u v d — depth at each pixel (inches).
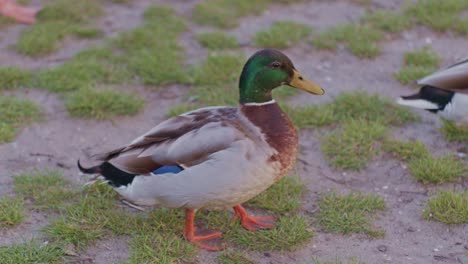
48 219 229.9
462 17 402.6
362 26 383.9
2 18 385.7
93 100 301.0
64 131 288.0
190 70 338.0
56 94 316.8
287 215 236.2
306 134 289.4
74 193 243.6
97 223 225.0
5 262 206.7
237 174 199.3
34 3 413.4
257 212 237.9
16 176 251.4
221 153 199.2
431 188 252.8
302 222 227.6
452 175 255.8
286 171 210.4
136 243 215.6
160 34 371.6
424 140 285.0
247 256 213.5
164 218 228.5
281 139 207.3
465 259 214.4
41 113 300.4
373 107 303.1
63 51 359.3
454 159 269.7
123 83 328.2
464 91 263.1
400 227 230.7
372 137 281.1
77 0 403.2
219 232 223.6
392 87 330.3
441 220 230.8
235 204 210.1
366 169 265.4
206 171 199.3
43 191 244.5
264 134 206.8
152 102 314.0
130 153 207.6
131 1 419.5
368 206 238.8
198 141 202.1
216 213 234.7
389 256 215.5
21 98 311.3
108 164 214.5
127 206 237.0
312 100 315.9
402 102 279.0
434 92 273.1
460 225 229.6
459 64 272.7
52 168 261.6
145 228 223.3
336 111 304.7
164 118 301.6
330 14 405.7
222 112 215.9
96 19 394.3
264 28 383.9
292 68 219.5
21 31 376.8
